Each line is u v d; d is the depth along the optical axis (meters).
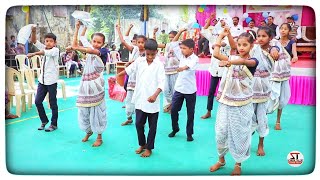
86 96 3.46
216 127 3.07
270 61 3.30
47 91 3.76
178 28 3.38
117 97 4.30
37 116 4.06
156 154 3.39
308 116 3.51
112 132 3.82
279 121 3.75
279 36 3.53
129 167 3.23
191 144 3.56
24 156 3.33
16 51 3.60
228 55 3.28
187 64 3.56
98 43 3.41
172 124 3.71
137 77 3.32
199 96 4.66
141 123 3.34
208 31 3.38
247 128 3.02
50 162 3.28
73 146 3.50
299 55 3.69
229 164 3.27
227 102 2.98
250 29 3.33
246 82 2.96
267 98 3.32
